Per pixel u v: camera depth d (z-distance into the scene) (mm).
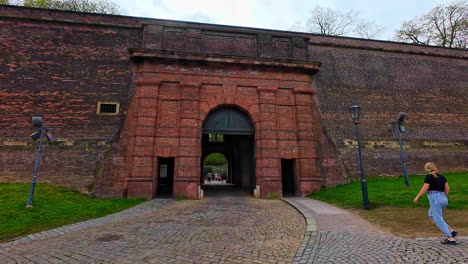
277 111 14461
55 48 13664
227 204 11000
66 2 24641
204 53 13828
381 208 8891
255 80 14617
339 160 14477
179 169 12664
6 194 9609
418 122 16406
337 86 16125
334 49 17047
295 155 14047
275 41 15617
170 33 14391
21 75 12930
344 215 8312
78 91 13219
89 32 14250
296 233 6375
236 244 5531
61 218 8031
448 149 16016
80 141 12516
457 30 25062
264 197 13086
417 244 5102
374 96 16453
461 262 4082
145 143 12641
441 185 5246
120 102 13367
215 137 29219
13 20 13672
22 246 5605
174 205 10750
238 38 15188
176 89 13672
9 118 12227
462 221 6578
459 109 17500
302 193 13500
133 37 14547
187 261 4586
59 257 4898
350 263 4320
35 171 9203
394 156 15148
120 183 12219
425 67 18266
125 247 5418
